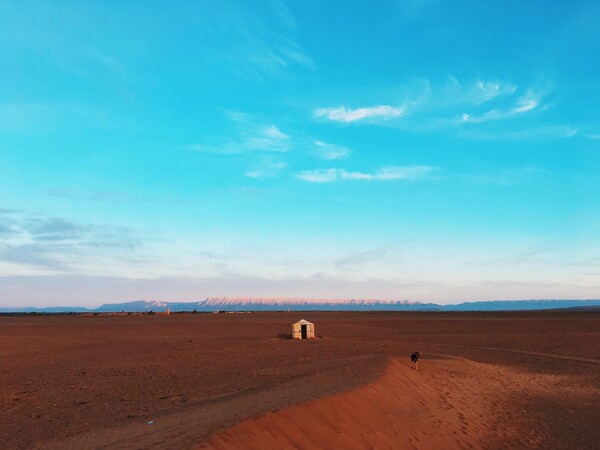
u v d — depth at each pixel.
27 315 173.88
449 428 19.80
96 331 84.69
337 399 18.19
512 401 27.06
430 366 33.22
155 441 13.30
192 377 32.53
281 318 126.06
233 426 13.80
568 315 133.12
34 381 32.69
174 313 182.75
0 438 17.38
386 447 16.42
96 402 24.39
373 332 84.50
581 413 25.12
